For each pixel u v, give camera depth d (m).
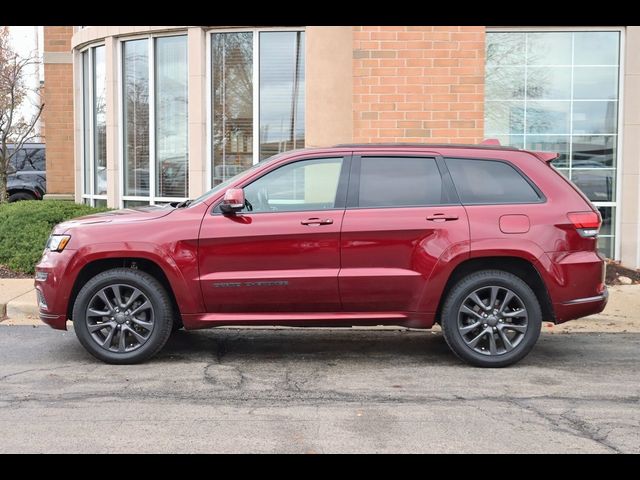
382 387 5.56
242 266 6.04
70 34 17.14
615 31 10.69
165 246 6.00
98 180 14.21
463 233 5.98
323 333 7.68
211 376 5.87
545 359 6.48
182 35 12.42
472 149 6.30
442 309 6.12
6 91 15.08
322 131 10.55
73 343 7.04
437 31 10.12
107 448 4.27
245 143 12.05
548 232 6.01
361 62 10.22
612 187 10.83
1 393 5.36
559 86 10.84
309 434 4.49
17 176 18.94
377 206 6.11
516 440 4.39
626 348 6.94
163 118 12.74
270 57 11.90
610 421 4.75
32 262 10.20
